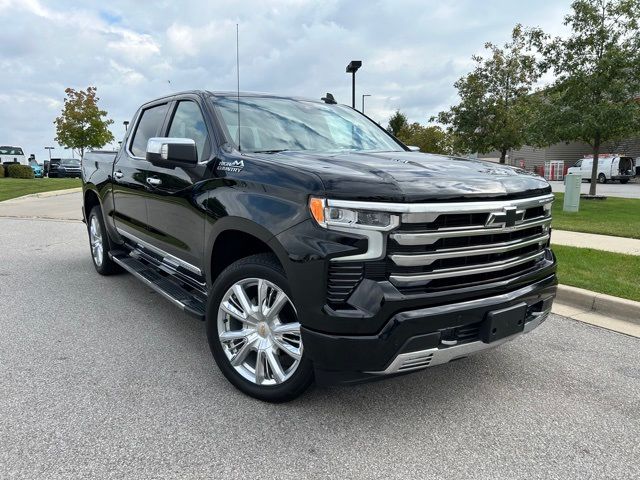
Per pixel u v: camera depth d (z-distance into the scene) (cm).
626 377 343
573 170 3231
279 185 272
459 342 262
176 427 272
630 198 1678
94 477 229
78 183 2327
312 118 410
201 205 331
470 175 280
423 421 283
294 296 258
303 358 272
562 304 505
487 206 260
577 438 269
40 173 4025
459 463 245
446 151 3073
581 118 1405
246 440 261
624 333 427
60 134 3444
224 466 239
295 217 259
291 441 261
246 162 305
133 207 461
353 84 1274
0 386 317
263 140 356
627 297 480
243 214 285
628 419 289
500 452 255
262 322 293
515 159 4031
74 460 241
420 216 244
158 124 444
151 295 525
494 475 237
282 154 324
